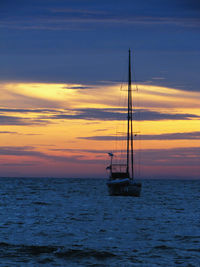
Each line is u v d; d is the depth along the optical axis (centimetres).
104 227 4741
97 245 3672
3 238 3912
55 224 4925
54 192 12400
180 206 7631
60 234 4212
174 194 12431
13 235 4097
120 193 8881
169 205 7831
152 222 5212
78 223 5050
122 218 5606
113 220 5381
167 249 3538
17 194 10950
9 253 3300
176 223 5122
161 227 4769
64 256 3247
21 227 4625
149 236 4159
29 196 10175
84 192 12762
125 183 8756
